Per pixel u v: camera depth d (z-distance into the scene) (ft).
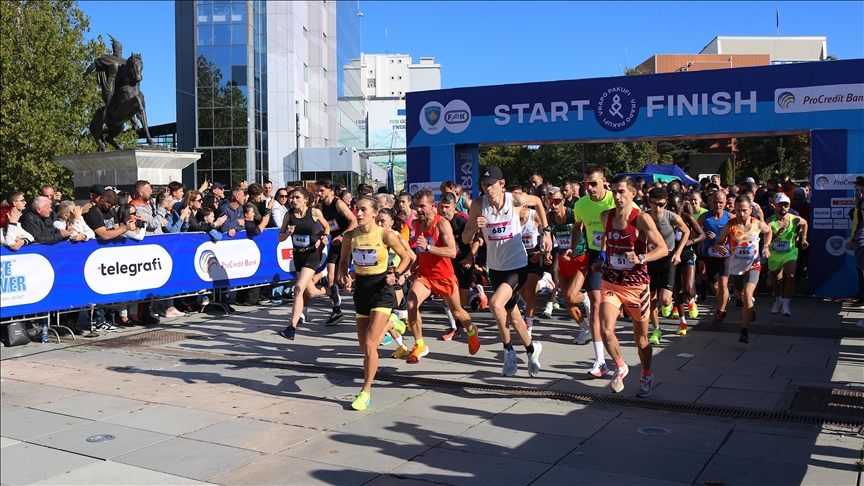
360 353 26.94
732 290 42.52
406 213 29.22
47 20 97.55
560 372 22.97
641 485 13.55
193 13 162.20
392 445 16.25
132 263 32.42
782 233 33.22
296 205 29.43
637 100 42.22
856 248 18.30
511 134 44.83
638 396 19.69
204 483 14.40
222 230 37.45
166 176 55.11
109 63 55.01
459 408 19.11
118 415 19.13
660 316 33.78
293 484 14.17
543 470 14.48
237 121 154.51
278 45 165.68
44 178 96.02
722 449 15.43
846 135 38.47
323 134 195.62
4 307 27.76
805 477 13.78
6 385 22.47
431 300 40.47
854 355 24.72
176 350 27.71
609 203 22.56
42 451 16.42
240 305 40.24
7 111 94.73
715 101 40.78
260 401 20.27
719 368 23.03
